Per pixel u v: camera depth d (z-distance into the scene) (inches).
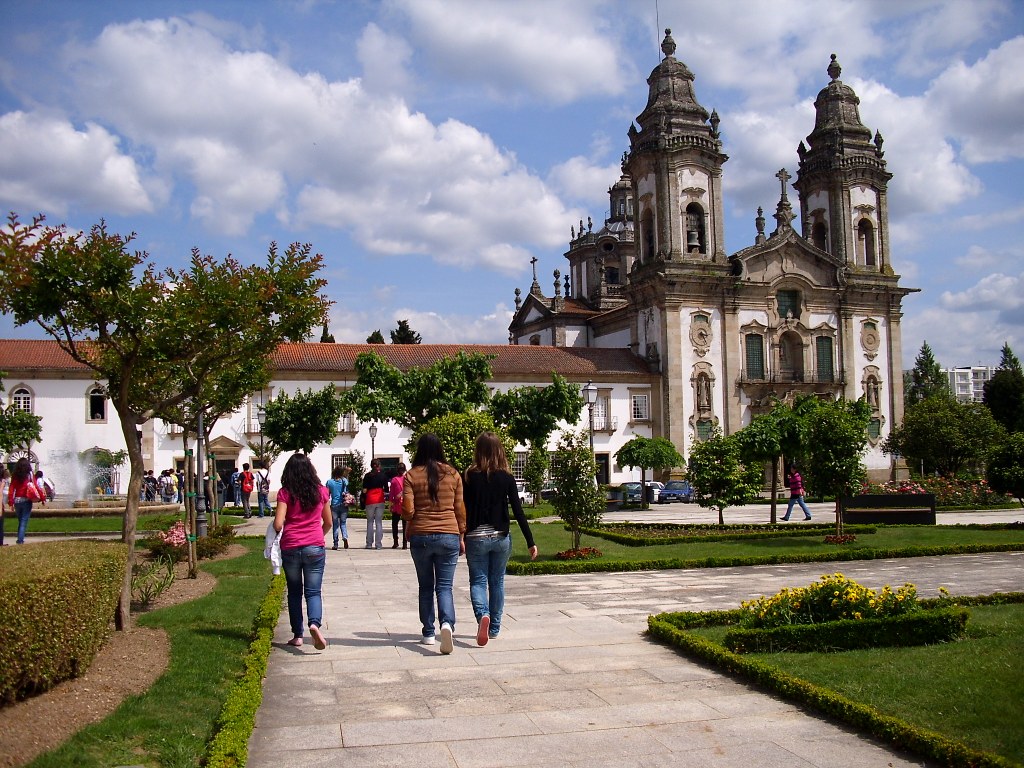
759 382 2242.9
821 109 2539.4
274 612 448.5
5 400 1779.0
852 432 901.2
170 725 276.1
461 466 1101.7
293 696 322.0
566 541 946.1
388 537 1047.0
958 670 336.2
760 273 2294.5
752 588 602.5
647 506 1781.5
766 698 318.7
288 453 1905.8
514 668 363.6
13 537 968.3
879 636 388.2
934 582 634.2
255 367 877.2
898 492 1320.1
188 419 933.8
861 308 2410.2
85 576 320.8
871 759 257.0
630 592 584.7
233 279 515.8
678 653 390.0
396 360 2070.6
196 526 794.2
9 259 423.2
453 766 253.0
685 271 2215.8
